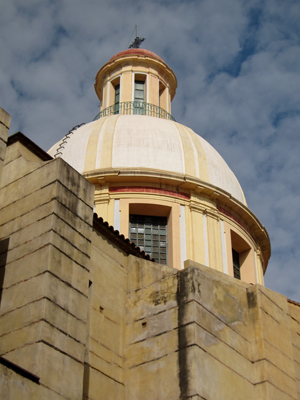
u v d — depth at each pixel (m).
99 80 41.22
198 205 30.75
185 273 18.03
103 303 18.19
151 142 32.22
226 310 18.20
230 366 17.27
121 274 19.27
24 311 15.24
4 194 17.75
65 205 16.88
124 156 31.42
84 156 31.61
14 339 14.96
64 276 15.92
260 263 33.00
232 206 31.98
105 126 33.34
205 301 17.69
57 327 15.13
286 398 18.08
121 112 38.38
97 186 30.36
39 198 16.95
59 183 17.00
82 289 16.30
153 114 38.41
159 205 30.08
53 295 15.41
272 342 18.70
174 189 30.73
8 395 13.35
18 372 13.76
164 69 40.72
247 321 18.77
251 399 17.41
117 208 29.83
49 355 14.62
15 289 15.73
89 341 17.17
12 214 17.19
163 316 17.84
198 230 30.16
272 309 19.39
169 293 18.11
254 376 17.92
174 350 16.98
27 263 15.98
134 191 30.19
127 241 19.64
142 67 40.12
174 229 29.84
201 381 16.16
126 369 17.75
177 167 31.67
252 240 32.88
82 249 16.83
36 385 14.02
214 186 31.17
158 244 30.17
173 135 33.19
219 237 30.69
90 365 16.91
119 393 17.31
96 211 29.78
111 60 40.50
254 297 19.14
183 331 17.08
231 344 17.70
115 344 17.97
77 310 15.88
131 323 18.45
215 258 29.84
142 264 19.30
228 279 19.61
